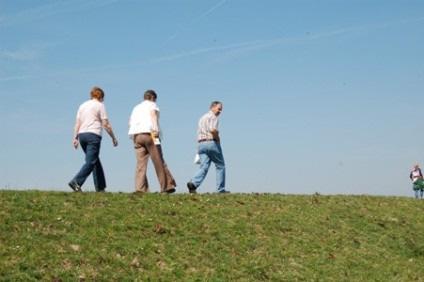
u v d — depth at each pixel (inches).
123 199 564.7
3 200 510.6
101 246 457.7
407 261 570.3
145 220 518.9
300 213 621.6
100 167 625.0
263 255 508.7
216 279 447.5
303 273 495.2
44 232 462.3
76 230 477.1
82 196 556.7
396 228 641.0
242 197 645.3
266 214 597.3
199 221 543.8
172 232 510.0
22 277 392.2
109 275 420.2
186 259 469.7
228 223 553.6
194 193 649.6
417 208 725.3
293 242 547.8
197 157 696.4
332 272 507.5
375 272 526.6
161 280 430.9
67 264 421.7
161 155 642.2
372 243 590.6
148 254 462.9
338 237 582.2
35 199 527.2
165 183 641.6
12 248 426.0
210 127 693.9
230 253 497.7
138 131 638.5
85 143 612.1
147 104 647.8
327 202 682.2
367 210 680.4
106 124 621.0
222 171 699.4
